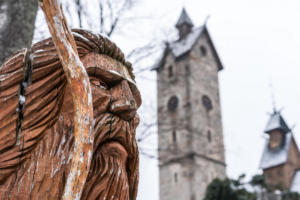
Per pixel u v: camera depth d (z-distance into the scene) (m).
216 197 18.06
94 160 1.05
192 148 29.00
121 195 1.06
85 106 0.92
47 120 1.05
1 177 1.00
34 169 0.99
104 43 1.17
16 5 2.82
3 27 2.73
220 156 30.50
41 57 1.05
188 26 35.28
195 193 27.78
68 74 0.92
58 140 1.02
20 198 0.97
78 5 4.64
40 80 1.05
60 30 0.90
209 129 31.23
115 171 1.05
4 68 1.07
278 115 41.84
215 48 35.03
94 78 1.12
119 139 1.10
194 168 28.47
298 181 37.38
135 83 1.22
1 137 1.01
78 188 0.90
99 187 1.02
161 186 29.48
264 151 40.97
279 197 23.14
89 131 0.92
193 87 31.81
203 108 31.86
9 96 1.03
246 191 18.50
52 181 0.98
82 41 1.14
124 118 1.12
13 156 1.01
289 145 39.75
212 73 34.19
